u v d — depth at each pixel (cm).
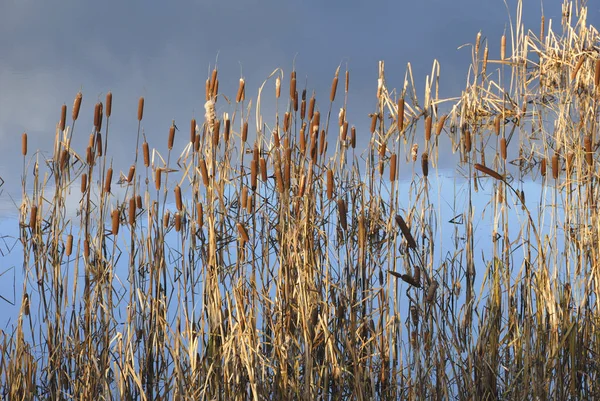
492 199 781
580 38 745
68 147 631
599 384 590
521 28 859
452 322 629
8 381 570
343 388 595
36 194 780
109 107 609
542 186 643
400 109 601
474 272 683
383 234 686
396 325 596
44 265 661
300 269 556
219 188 577
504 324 614
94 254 647
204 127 605
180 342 580
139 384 557
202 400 546
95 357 590
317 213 629
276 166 573
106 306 600
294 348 580
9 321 675
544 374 564
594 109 654
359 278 618
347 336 589
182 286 690
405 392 591
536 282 609
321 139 601
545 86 780
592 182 643
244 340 550
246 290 590
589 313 605
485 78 792
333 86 612
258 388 556
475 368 568
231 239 611
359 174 644
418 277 487
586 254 633
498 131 719
